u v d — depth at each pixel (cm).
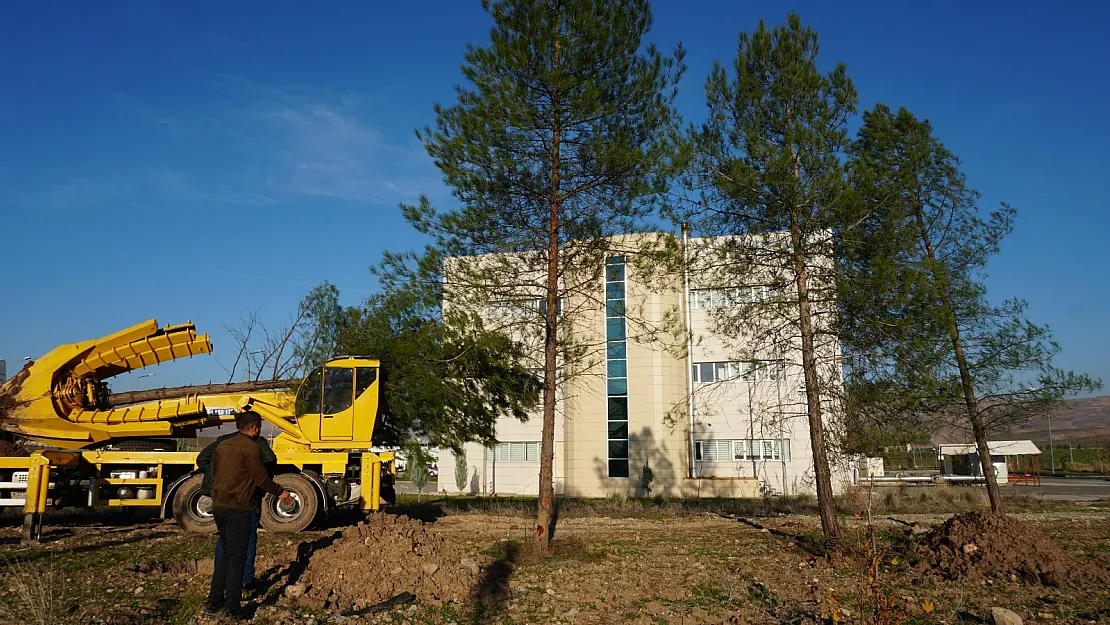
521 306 1362
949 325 1352
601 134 1284
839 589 906
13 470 1389
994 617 748
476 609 806
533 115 1259
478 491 3359
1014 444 4334
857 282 1316
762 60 1360
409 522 1261
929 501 2361
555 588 917
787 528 1577
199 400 1530
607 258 1332
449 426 1597
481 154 1251
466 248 1330
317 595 812
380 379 1505
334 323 1783
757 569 1058
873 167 1394
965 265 1702
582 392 3172
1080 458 6769
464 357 1409
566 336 1386
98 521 1547
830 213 1295
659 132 1264
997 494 1658
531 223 1323
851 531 1421
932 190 1733
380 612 770
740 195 1313
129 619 705
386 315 1598
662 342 1421
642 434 3108
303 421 1467
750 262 1364
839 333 1396
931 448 1695
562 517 1905
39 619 687
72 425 1465
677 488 3053
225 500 711
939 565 1016
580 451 3173
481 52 1278
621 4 1298
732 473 3067
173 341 1521
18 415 1440
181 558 1030
